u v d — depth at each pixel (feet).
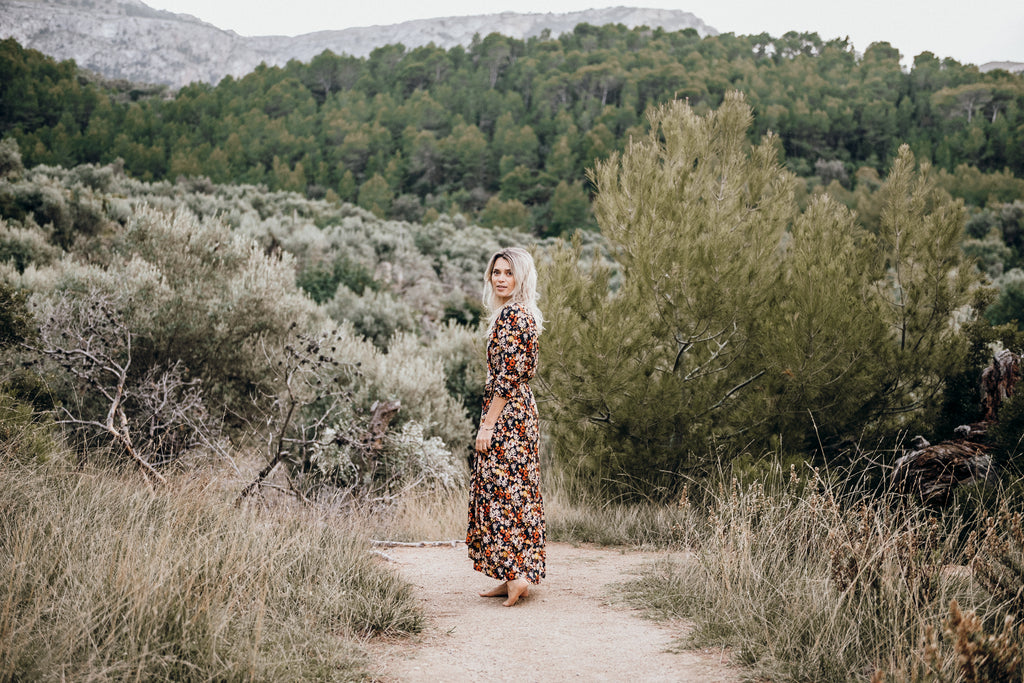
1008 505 13.19
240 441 27.73
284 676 7.36
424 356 40.63
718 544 11.89
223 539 11.34
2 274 34.76
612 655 8.95
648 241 21.47
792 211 22.95
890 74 499.10
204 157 380.78
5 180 92.27
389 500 22.06
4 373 22.85
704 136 23.07
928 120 445.37
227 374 32.07
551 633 9.94
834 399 20.81
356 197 410.31
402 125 506.89
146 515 12.19
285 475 20.72
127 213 93.66
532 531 11.89
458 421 34.32
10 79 359.46
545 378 22.22
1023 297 73.46
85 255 58.90
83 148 339.98
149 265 33.40
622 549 17.20
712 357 22.24
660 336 22.30
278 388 31.30
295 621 8.98
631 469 21.76
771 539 12.10
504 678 8.10
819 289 20.22
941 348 21.36
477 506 11.95
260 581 9.64
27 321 23.25
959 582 9.66
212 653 7.23
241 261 39.01
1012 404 16.14
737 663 8.48
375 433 25.29
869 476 17.60
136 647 7.18
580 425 22.02
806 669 7.87
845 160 405.18
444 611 11.23
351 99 545.85
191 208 166.50
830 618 8.60
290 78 564.30
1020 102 431.84
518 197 406.82
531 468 12.00
